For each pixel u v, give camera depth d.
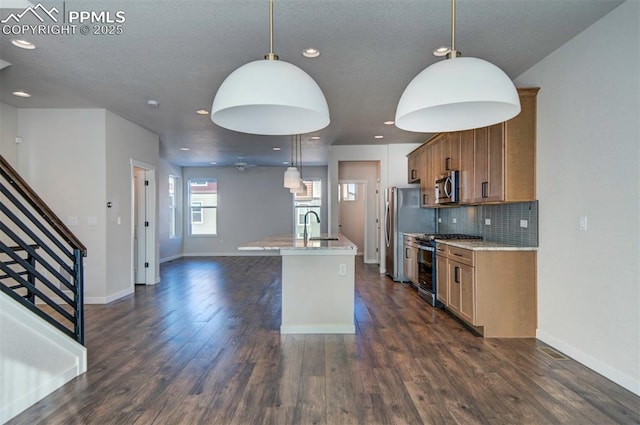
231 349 3.31
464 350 3.26
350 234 10.11
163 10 2.54
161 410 2.28
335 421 2.15
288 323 3.79
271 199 10.59
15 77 3.75
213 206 10.66
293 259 3.80
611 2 2.49
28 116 4.88
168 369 2.88
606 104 2.68
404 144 7.23
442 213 6.29
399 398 2.42
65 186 4.90
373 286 6.12
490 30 2.85
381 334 3.72
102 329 3.88
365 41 3.01
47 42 3.00
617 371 2.61
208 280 6.77
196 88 4.07
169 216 9.73
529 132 3.52
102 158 4.90
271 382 2.66
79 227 4.92
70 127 4.88
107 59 3.33
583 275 2.93
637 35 2.43
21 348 2.30
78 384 2.62
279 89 1.67
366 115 5.16
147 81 3.87
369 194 8.84
